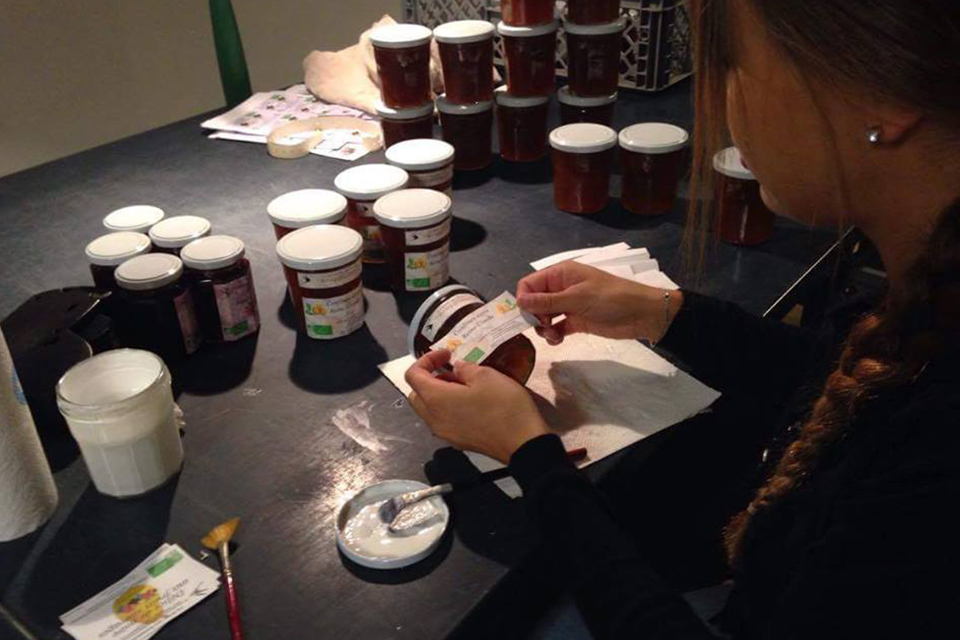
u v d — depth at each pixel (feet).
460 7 5.44
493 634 2.02
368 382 2.73
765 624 1.83
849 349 1.92
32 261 3.55
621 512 2.55
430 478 2.31
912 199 1.67
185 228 3.14
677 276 3.32
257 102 5.34
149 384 2.21
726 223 3.50
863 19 1.43
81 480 2.33
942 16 1.38
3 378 2.00
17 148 6.23
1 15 5.81
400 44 4.01
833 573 1.56
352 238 2.95
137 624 1.88
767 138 1.78
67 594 1.96
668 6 4.92
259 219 3.89
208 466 2.36
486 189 4.21
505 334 2.46
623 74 5.29
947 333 1.62
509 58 4.29
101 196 4.17
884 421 1.70
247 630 1.86
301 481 2.31
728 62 1.82
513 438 2.10
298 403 2.63
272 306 3.18
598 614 1.78
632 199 3.86
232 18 5.59
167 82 7.05
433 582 1.97
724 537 2.58
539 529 1.96
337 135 4.87
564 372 2.73
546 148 4.62
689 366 2.81
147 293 2.73
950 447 1.49
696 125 2.11
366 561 2.00
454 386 2.26
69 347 2.55
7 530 2.10
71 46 6.28
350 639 1.83
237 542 2.10
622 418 2.52
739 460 2.91
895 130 1.56
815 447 1.87
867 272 4.65
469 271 3.40
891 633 1.49
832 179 1.73
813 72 1.55
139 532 2.14
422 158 3.60
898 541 1.49
